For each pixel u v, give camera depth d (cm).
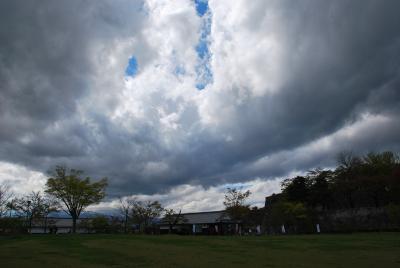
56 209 5697
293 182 6644
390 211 5119
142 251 2575
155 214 6825
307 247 2778
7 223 5366
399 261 1903
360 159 6931
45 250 2661
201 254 2364
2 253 2452
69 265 1850
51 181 5522
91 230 6819
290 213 5762
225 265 1825
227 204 6494
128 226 6838
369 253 2309
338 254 2283
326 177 6788
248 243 3212
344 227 5528
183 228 6838
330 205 6688
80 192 5569
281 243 3162
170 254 2367
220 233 6272
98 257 2217
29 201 5597
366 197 6378
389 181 5753
